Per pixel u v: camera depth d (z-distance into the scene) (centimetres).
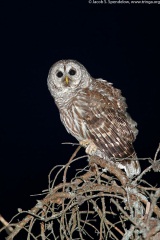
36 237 471
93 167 526
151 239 448
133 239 466
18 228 470
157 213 459
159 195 438
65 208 471
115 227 480
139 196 465
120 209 450
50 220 477
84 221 496
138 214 452
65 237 480
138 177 470
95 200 489
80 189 484
